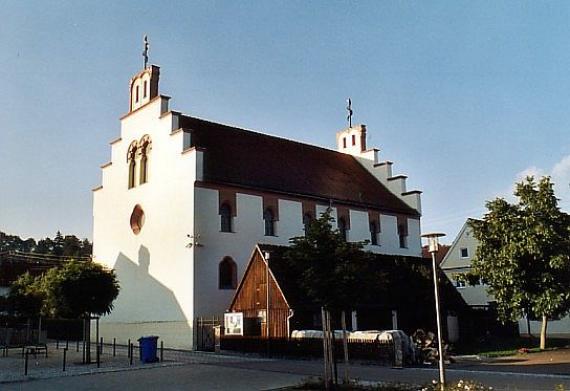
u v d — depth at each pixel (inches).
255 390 650.8
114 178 1710.1
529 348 1186.0
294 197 1596.9
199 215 1397.6
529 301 1184.2
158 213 1510.8
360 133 2075.5
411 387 611.8
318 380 685.3
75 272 1070.4
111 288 1092.5
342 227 1694.1
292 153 1834.4
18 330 1646.2
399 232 1850.4
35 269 2496.3
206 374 825.5
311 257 648.4
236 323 1221.1
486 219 1251.2
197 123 1654.8
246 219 1483.8
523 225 1194.0
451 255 2261.3
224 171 1507.1
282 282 1154.7
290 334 1098.1
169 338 1403.8
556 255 1159.0
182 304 1379.2
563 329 1872.5
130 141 1658.5
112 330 1620.3
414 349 938.7
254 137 1780.3
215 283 1392.7
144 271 1530.5
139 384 736.3
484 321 1525.6
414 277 1421.0
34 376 846.5
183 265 1395.2
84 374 865.5
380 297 1272.1
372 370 837.2
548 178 1221.7
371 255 711.7
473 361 968.3
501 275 1191.6
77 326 1796.3
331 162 1937.7
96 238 1743.4
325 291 643.5
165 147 1517.0
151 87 1610.5
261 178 1582.2
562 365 868.6
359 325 1215.6
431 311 1375.5
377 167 2000.5
